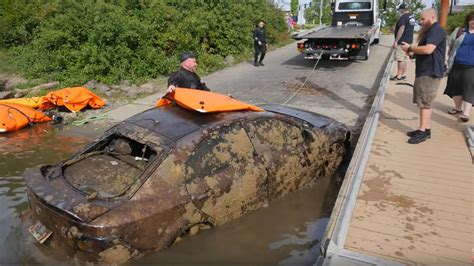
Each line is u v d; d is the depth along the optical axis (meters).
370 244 3.48
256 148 4.43
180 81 5.50
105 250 3.20
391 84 10.23
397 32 10.36
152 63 12.94
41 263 3.41
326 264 3.17
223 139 4.13
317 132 5.31
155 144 3.82
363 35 12.78
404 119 7.11
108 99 10.55
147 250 3.47
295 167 4.84
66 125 8.45
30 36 14.30
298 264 3.69
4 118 7.84
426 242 3.50
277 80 12.31
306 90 10.87
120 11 13.37
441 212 4.00
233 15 16.62
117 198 3.40
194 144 3.88
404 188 4.54
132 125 4.24
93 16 12.66
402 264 3.14
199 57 14.33
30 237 3.77
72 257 3.34
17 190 5.27
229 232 4.07
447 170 5.00
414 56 5.82
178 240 3.74
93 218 3.18
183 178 3.71
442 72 5.53
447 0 8.45
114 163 4.09
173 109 4.57
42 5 14.65
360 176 4.75
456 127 6.61
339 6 17.89
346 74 12.91
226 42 16.03
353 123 7.92
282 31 22.98
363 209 4.08
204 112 4.23
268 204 4.62
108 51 11.98
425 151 5.61
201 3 16.20
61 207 3.28
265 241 4.00
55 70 12.35
